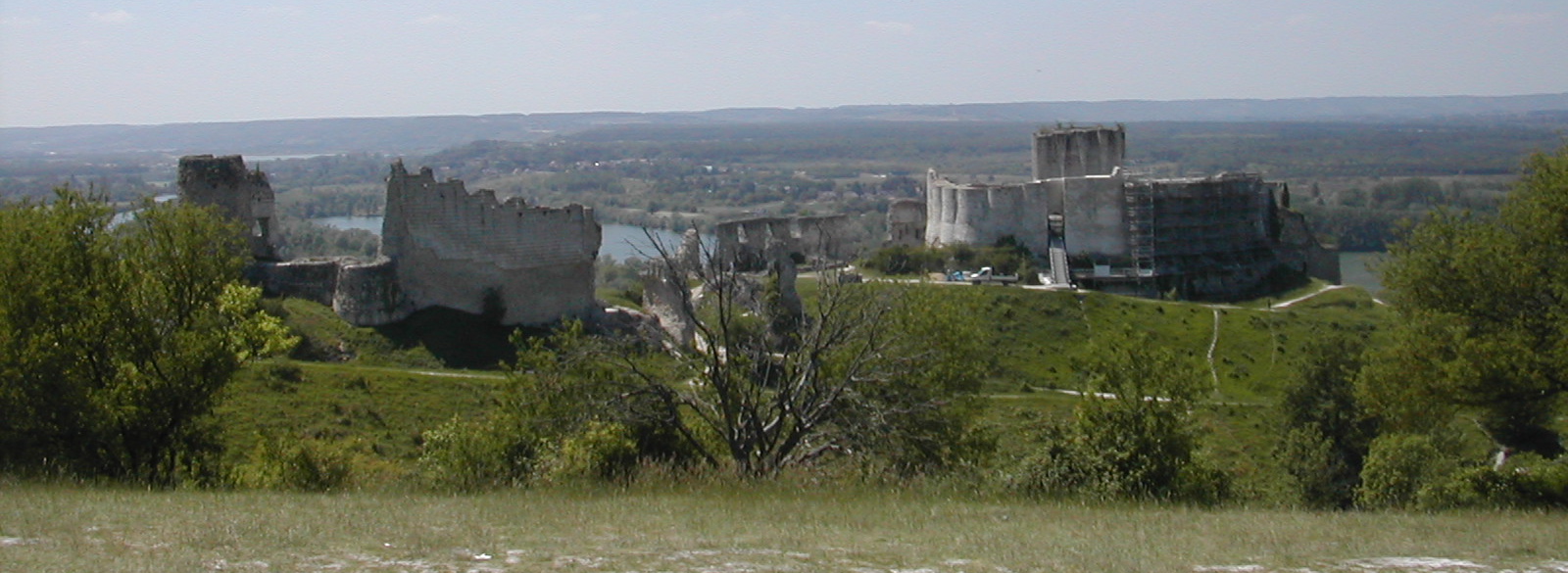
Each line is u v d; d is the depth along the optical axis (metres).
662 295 66.62
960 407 41.50
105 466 30.30
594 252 69.62
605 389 35.34
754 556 18.73
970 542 20.41
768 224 93.88
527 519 21.80
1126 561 18.94
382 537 19.33
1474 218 37.06
